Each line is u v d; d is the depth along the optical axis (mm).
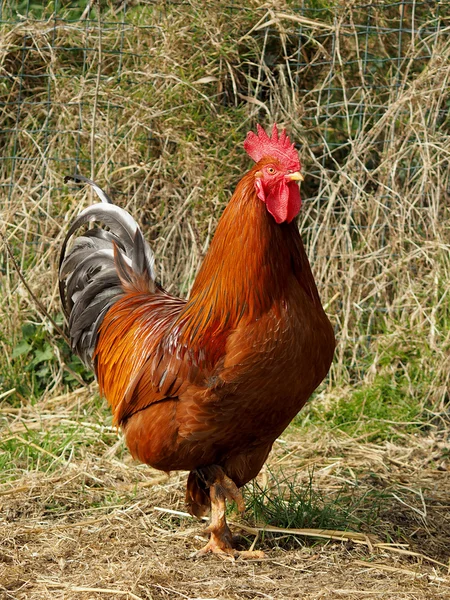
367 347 12805
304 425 11641
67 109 13656
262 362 6855
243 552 7703
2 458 10078
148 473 10078
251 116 13414
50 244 13102
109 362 8578
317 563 7520
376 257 12930
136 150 13383
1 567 7230
